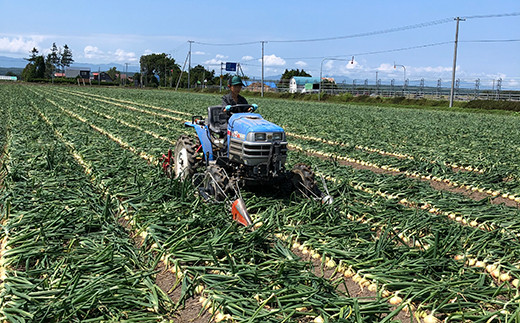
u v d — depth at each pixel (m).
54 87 67.31
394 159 12.32
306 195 7.54
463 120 26.88
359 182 9.33
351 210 7.27
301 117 24.64
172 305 4.59
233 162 7.93
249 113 8.14
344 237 6.15
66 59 161.25
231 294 4.61
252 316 4.20
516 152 14.20
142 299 4.57
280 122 21.38
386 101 50.78
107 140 14.12
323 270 5.43
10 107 25.72
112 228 6.24
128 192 7.82
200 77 128.12
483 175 10.53
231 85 8.39
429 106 45.47
